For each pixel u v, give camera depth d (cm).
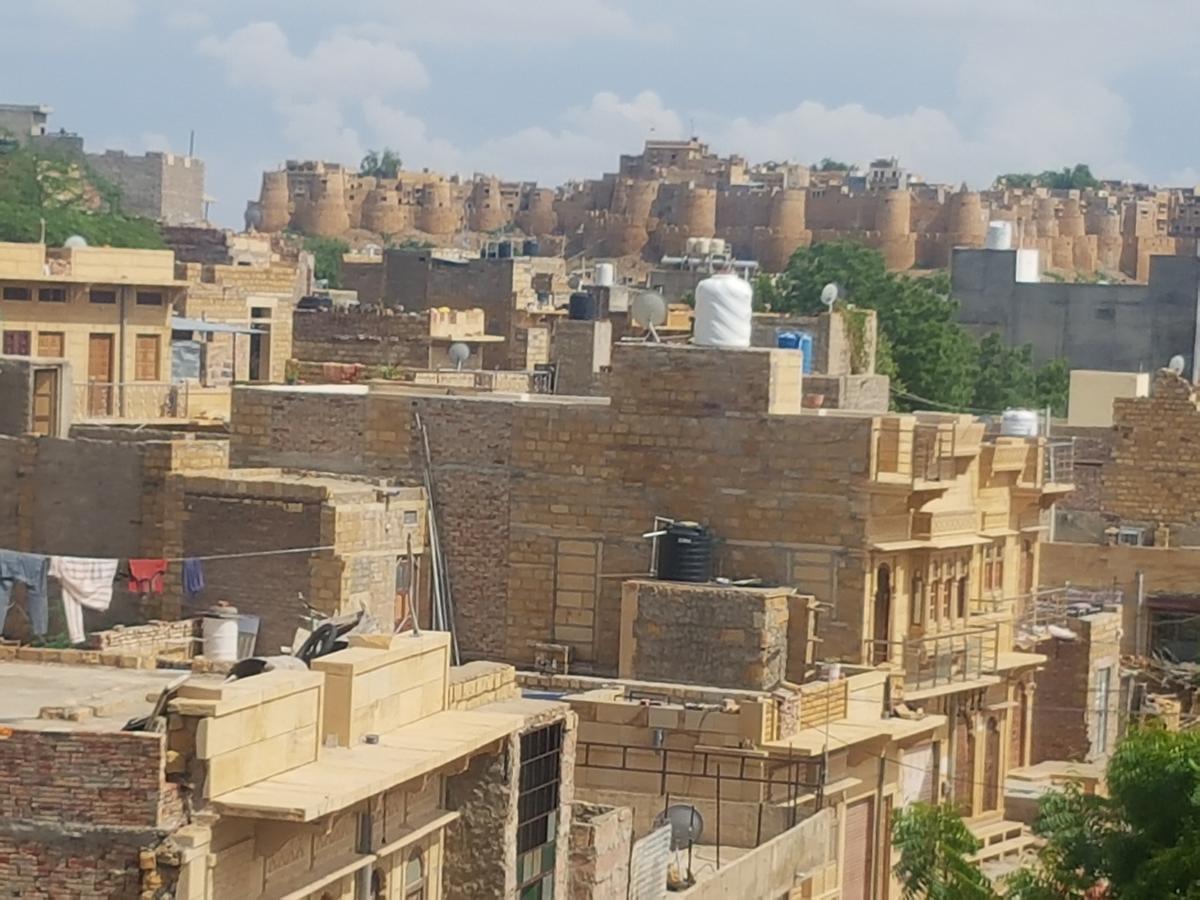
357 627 4112
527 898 3856
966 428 6222
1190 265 13688
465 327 10769
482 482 5838
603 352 8938
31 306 8356
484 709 3931
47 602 4759
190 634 5003
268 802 3012
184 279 9600
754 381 5656
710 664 5412
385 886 3488
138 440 5569
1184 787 4253
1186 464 9250
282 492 5281
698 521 5694
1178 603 8025
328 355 10406
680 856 4666
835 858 5125
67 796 2934
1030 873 4453
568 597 5772
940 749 6034
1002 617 6562
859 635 5594
